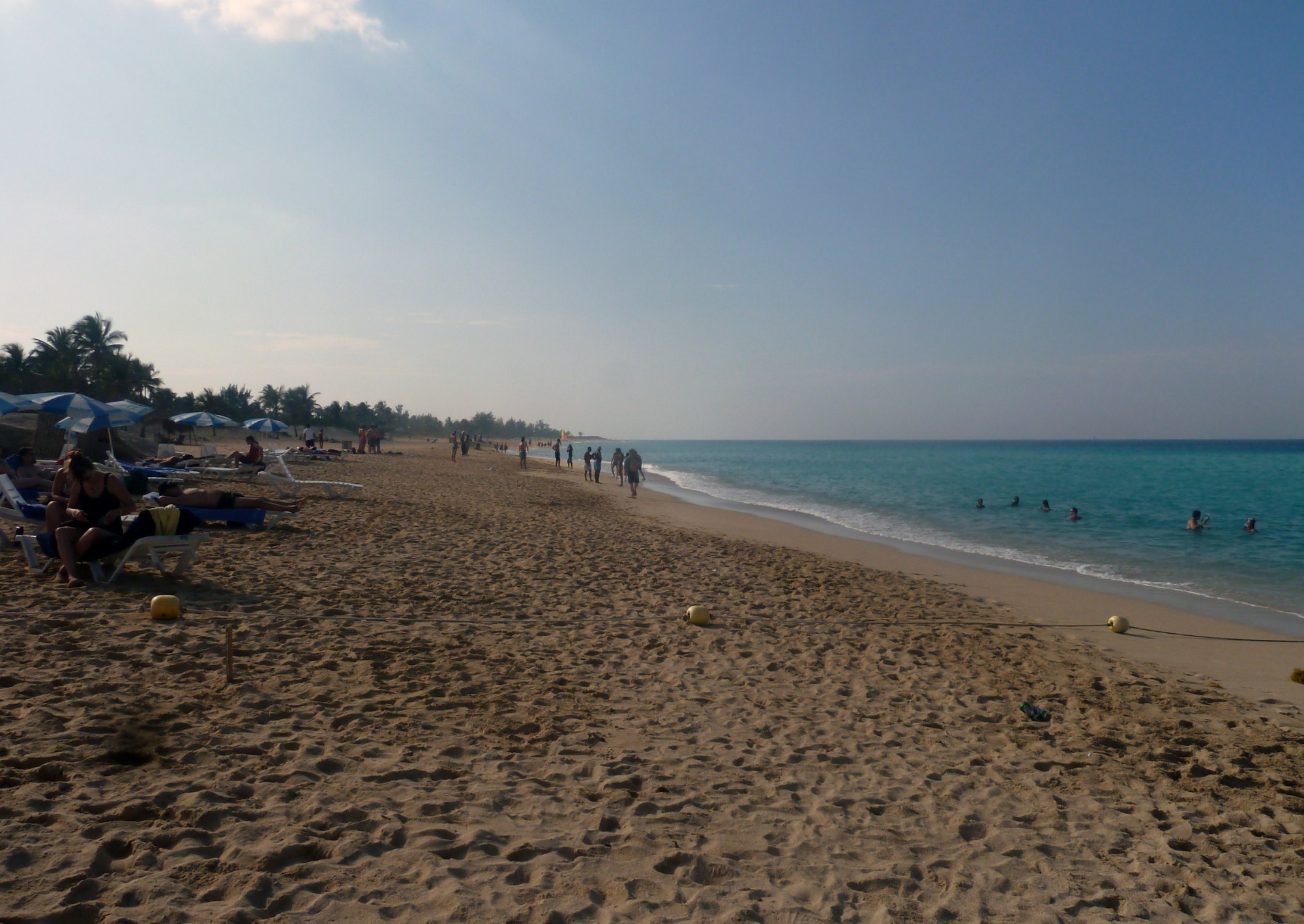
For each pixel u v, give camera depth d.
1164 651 8.26
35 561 7.61
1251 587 12.35
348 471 29.67
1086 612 10.12
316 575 8.75
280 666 5.54
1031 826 4.02
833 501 28.84
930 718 5.62
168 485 11.59
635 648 6.95
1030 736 5.41
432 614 7.50
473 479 30.22
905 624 8.72
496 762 4.28
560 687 5.70
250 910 2.69
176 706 4.59
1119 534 19.20
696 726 5.15
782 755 4.75
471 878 3.05
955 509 25.81
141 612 6.52
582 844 3.43
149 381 70.62
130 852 3.01
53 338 65.69
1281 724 5.98
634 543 13.91
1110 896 3.36
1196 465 70.19
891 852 3.62
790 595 9.98
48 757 3.73
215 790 3.57
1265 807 4.43
